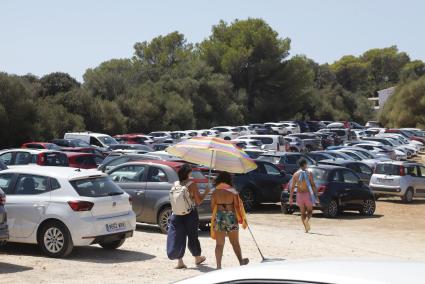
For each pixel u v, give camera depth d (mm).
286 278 3635
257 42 97000
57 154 27547
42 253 13914
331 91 129125
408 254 16188
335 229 21312
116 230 13578
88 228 13047
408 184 31594
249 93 98438
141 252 14492
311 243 17250
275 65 97000
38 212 13289
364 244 17750
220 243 11984
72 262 12969
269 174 26172
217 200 11992
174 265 13047
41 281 11117
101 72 84000
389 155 52938
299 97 99438
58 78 72688
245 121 95812
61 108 63656
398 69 199000
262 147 49688
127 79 91125
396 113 106125
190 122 83188
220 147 12008
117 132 71688
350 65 177875
